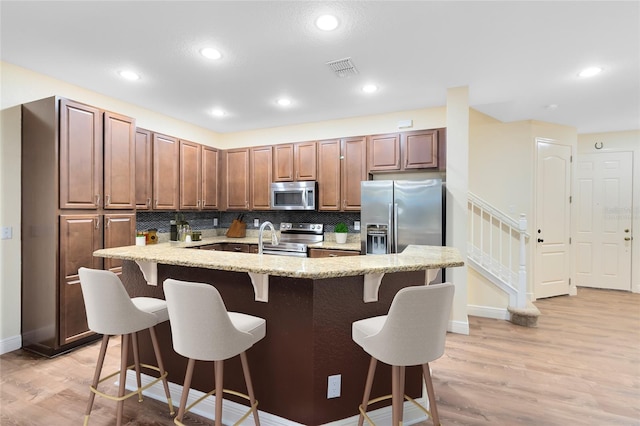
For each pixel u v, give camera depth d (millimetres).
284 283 1866
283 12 2141
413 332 1424
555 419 2068
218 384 1566
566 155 5004
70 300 2896
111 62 2846
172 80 3230
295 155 4621
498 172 4750
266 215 5246
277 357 1888
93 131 3066
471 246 4281
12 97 2889
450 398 2295
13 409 2123
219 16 2184
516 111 4277
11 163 2910
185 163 4449
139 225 4180
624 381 2525
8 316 2924
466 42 2523
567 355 2975
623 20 2223
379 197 3758
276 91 3527
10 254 2928
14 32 2369
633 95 3656
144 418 2049
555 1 2031
